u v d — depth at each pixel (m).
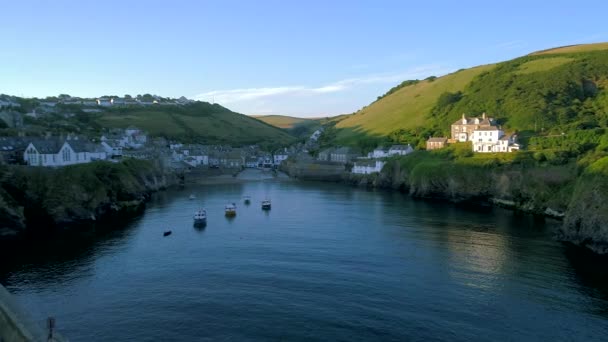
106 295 55.84
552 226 94.75
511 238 83.81
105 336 45.28
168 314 50.19
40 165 111.31
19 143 128.38
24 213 92.56
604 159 88.88
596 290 57.53
